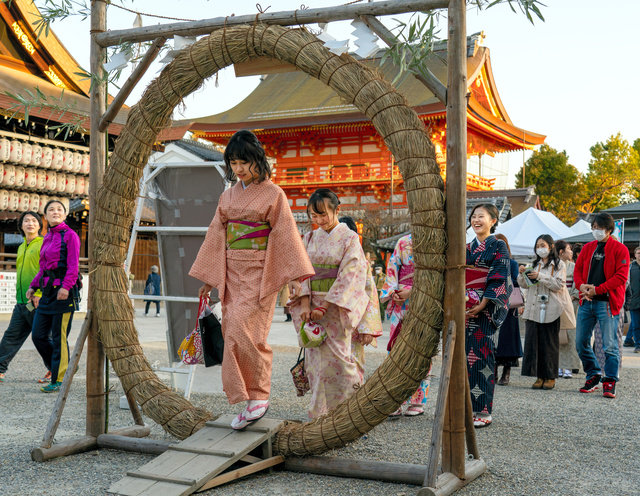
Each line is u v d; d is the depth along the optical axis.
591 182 47.25
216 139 34.06
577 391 6.45
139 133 3.79
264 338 3.38
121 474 3.33
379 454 3.82
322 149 34.50
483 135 34.91
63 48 18.44
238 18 3.56
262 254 3.39
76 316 17.44
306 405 5.39
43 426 4.41
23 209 16.97
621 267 6.03
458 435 3.13
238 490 3.09
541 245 6.62
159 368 5.61
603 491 3.10
